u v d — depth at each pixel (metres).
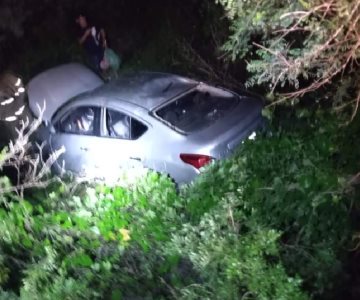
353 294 6.18
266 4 5.51
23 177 8.41
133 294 5.92
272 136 8.19
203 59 12.00
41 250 6.36
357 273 6.37
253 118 8.54
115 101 8.77
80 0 14.22
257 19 5.54
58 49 14.06
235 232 5.99
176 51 12.98
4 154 7.02
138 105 8.65
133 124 8.60
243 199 6.74
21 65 14.02
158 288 5.98
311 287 5.98
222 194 7.21
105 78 12.40
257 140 7.95
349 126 7.29
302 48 6.05
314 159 7.25
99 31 12.82
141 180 8.00
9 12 13.80
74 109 9.15
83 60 13.70
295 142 7.79
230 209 6.28
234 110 8.63
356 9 4.95
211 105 8.79
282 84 6.62
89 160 8.89
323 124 7.90
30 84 11.25
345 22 5.07
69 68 11.70
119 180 8.19
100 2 14.18
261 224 6.21
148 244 6.56
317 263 6.02
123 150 8.60
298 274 5.76
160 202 7.62
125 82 9.27
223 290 5.41
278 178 6.80
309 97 8.59
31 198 7.89
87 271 6.14
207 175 7.64
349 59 5.58
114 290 5.91
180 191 8.03
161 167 8.33
